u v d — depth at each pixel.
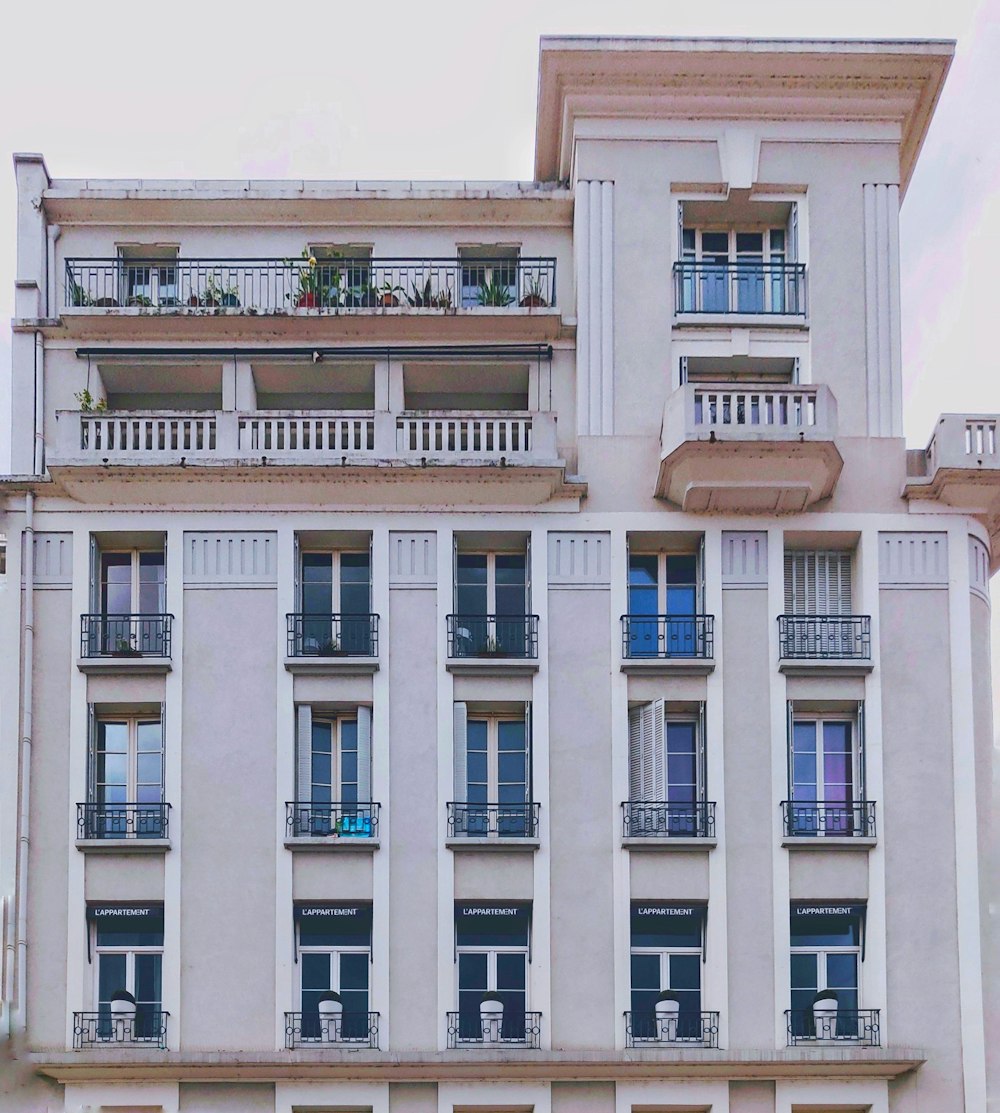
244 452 36.16
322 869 34.72
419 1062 33.41
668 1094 33.78
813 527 36.31
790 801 35.03
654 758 35.19
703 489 35.75
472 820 35.16
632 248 37.75
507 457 35.88
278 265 38.31
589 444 36.81
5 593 36.03
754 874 34.72
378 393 37.72
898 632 35.94
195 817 34.97
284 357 37.66
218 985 34.22
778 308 37.72
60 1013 34.09
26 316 37.88
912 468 37.38
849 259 37.75
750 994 34.19
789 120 38.19
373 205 38.56
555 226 38.72
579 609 35.97
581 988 34.22
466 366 37.78
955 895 34.78
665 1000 34.25
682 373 37.34
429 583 36.09
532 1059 33.41
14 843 34.75
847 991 34.62
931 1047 34.12
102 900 34.62
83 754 35.25
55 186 38.59
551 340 37.75
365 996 34.53
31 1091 33.72
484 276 38.75
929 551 36.38
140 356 37.66
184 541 36.31
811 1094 33.84
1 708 35.41
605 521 36.38
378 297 37.78
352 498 36.41
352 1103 33.78
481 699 35.56
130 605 36.59
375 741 35.31
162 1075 33.66
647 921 34.84
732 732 35.34
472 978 34.62
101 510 36.41
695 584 36.62
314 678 35.66
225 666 35.69
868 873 34.81
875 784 35.16
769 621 35.91
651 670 35.62
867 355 37.31
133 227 38.75
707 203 38.12
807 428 35.22
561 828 34.94
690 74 37.72
